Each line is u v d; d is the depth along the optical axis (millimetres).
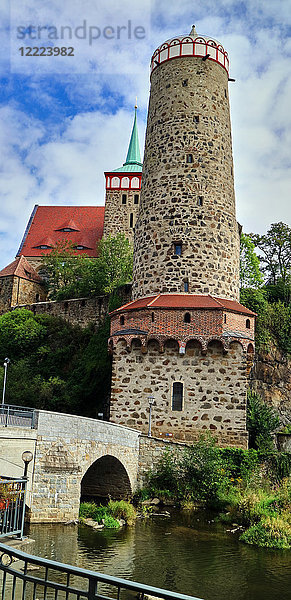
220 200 40500
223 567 20375
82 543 21969
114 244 58469
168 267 38812
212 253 39094
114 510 26891
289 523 25250
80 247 70188
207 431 34469
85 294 55062
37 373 49281
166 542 23188
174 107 41625
